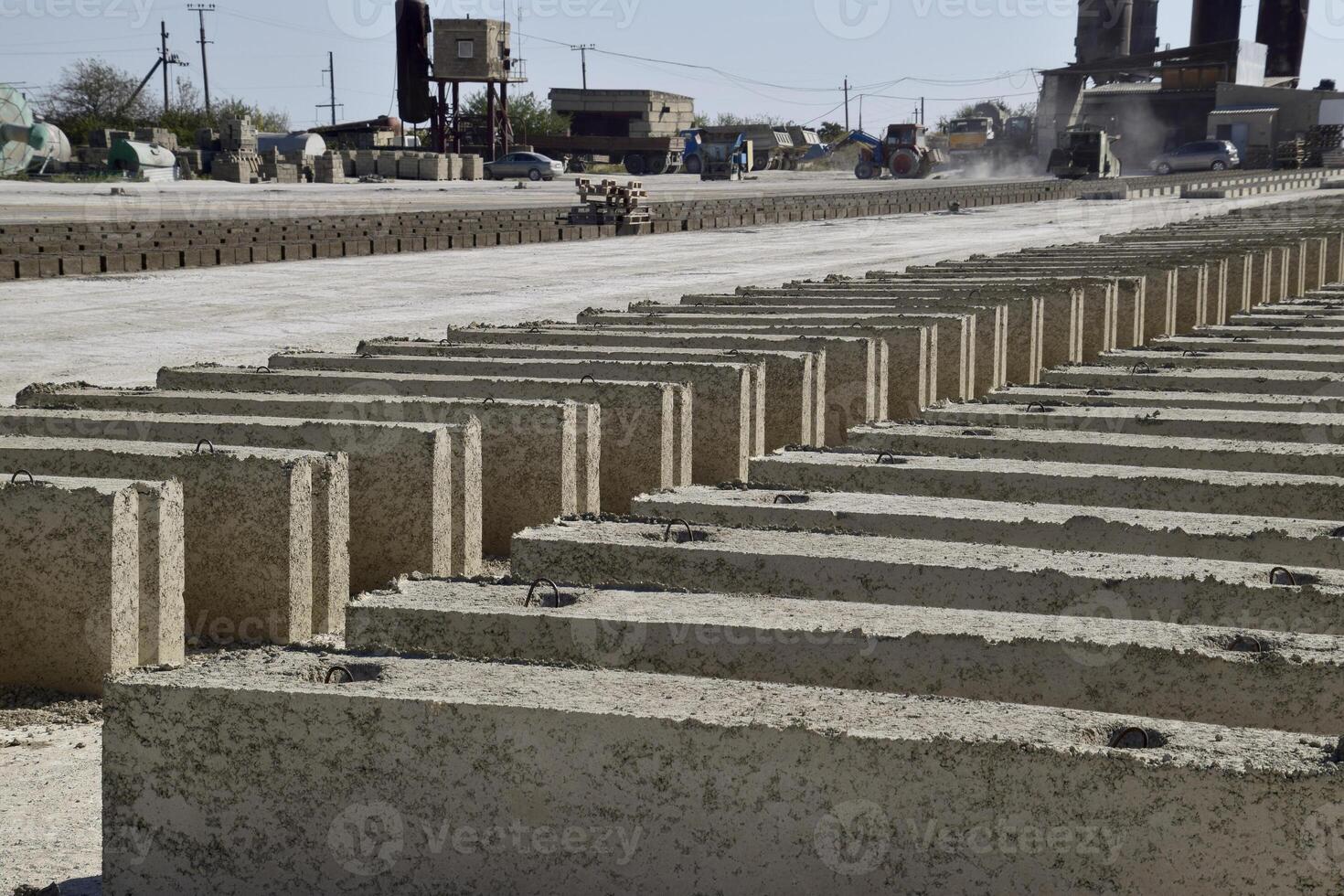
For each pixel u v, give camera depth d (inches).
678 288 775.1
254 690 123.7
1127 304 511.5
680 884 119.6
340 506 230.2
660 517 199.6
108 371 464.4
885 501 206.4
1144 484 219.3
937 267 619.2
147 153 2513.5
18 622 201.9
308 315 639.8
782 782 116.5
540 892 122.1
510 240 1130.7
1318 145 2827.3
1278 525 190.5
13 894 131.7
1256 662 136.3
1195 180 2215.8
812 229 1373.0
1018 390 322.3
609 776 119.3
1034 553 175.2
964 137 3238.2
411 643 153.4
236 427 255.0
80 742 181.3
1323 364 352.8
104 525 197.3
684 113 3585.1
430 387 308.8
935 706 123.1
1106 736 117.6
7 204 1497.3
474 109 3757.4
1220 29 3184.1
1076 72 3073.3
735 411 315.6
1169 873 111.1
